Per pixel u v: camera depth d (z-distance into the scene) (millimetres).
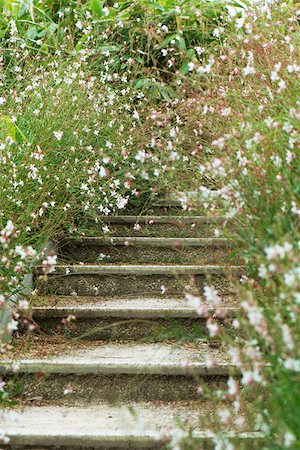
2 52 6258
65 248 5688
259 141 3387
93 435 3250
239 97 4516
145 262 5594
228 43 5551
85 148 5801
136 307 4582
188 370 3791
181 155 4949
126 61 7543
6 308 4316
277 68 3691
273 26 4672
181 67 7137
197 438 3023
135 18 7945
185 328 4488
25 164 5004
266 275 2770
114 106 6418
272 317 2719
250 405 3330
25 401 3814
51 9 8398
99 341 4516
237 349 2809
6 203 4723
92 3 7891
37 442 3271
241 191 3475
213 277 5020
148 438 3215
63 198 5547
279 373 2598
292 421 2506
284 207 3299
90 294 5141
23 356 4113
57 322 4602
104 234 5621
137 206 6285
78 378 3871
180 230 5895
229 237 3699
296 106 3852
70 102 5898
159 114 5023
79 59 6324
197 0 7672
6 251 4312
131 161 6148
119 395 3814
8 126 5199
